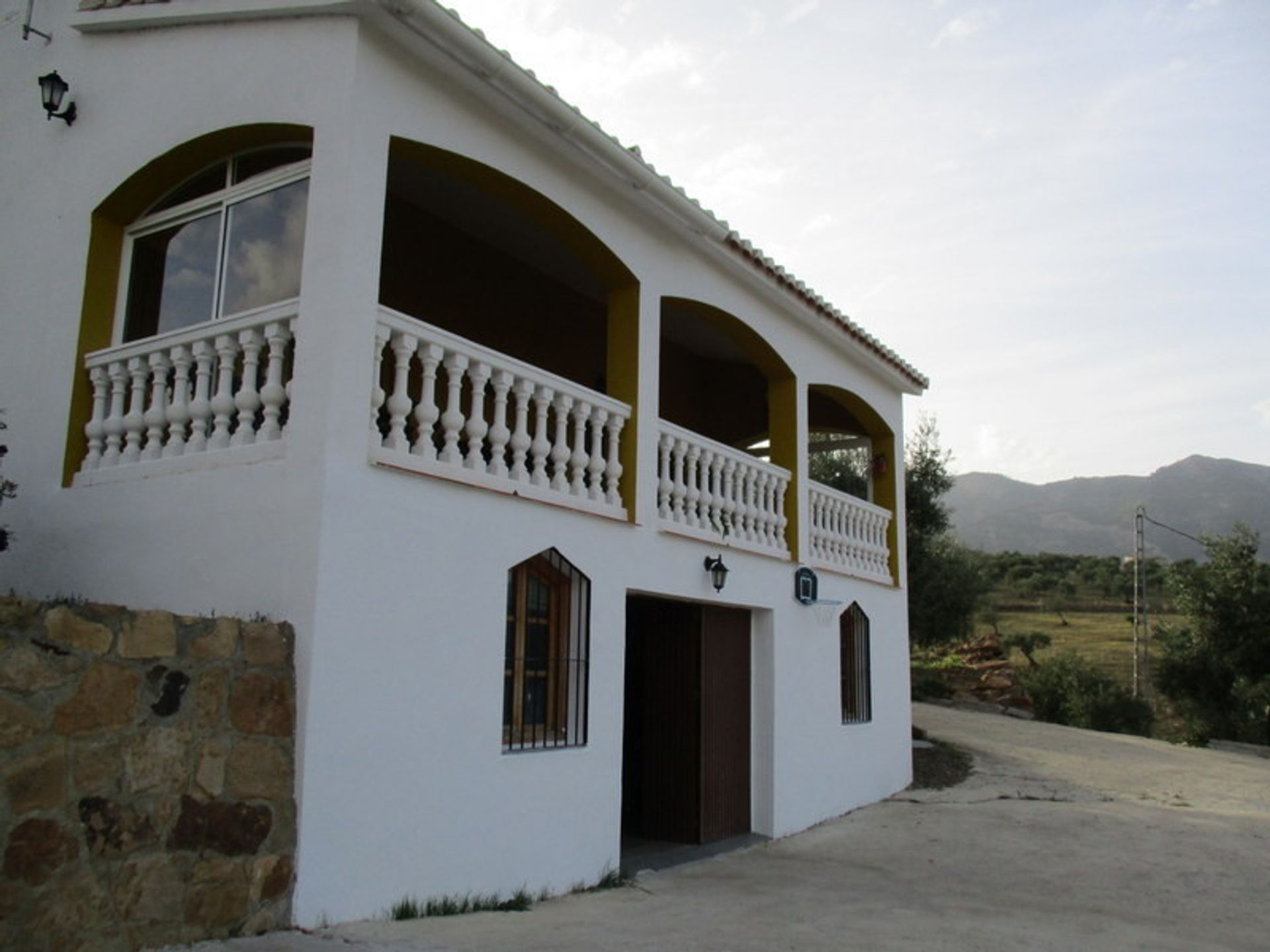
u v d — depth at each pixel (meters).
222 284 6.86
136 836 4.46
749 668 10.13
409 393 8.84
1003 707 24.55
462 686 6.20
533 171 7.32
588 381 11.46
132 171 7.06
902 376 13.28
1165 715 28.55
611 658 7.62
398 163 8.28
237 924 4.83
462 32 6.16
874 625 12.63
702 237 8.93
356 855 5.41
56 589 6.72
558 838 6.91
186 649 4.80
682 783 9.30
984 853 9.38
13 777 4.05
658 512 8.49
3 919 3.96
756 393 13.69
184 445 6.40
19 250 7.66
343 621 5.46
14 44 8.21
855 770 11.67
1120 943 6.43
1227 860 9.35
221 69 6.64
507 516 6.72
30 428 7.18
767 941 5.89
